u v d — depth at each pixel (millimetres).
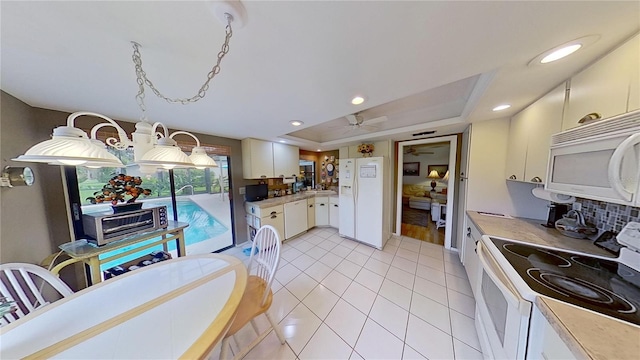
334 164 4387
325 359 1354
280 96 1499
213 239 3066
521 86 1314
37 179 1585
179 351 746
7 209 1275
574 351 604
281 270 2508
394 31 826
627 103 812
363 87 1362
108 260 1678
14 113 1396
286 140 3354
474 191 2289
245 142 3189
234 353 1407
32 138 1577
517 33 837
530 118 1608
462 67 1105
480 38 870
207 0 650
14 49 879
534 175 1536
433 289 2088
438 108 2381
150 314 931
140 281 1204
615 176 715
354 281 2252
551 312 730
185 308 970
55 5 647
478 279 1559
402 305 1858
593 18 742
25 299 1076
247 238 3439
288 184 4168
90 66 1049
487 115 1987
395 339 1498
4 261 1241
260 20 747
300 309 1824
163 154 1022
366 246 3197
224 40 866
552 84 1274
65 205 1798
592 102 994
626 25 761
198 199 2912
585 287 878
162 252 2197
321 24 778
